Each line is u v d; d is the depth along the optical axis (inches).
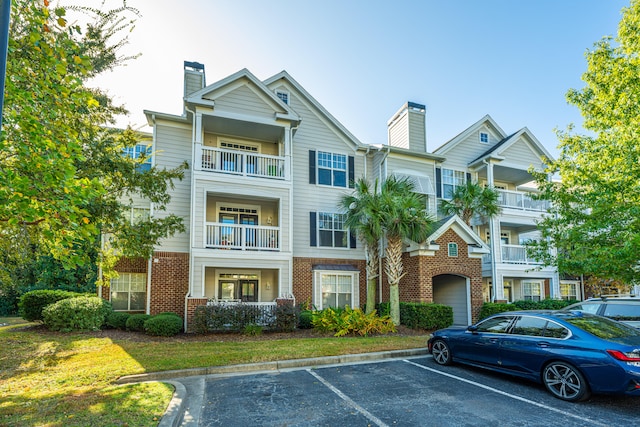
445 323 541.3
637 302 360.8
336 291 658.8
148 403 222.2
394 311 567.8
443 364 342.6
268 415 217.9
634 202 400.8
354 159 723.4
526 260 775.7
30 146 187.6
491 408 228.4
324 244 671.8
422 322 538.6
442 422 206.2
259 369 326.0
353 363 352.5
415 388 270.7
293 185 669.9
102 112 331.9
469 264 630.5
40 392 257.9
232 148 666.8
